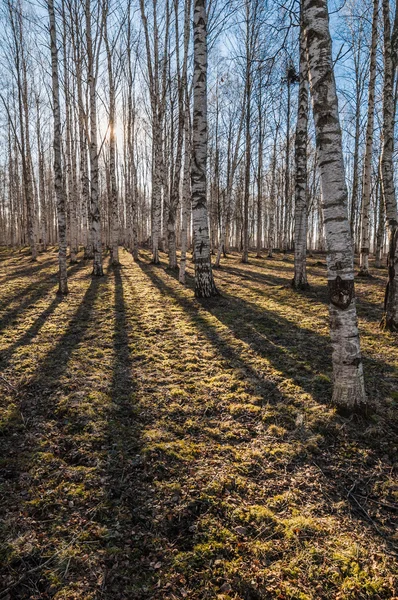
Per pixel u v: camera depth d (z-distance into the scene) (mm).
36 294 9859
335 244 3648
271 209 22406
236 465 3225
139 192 36906
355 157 17594
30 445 3438
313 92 3535
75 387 4527
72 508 2734
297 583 2209
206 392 4492
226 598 2121
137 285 11164
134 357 5535
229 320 7344
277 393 4445
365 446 3473
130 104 19984
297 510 2756
